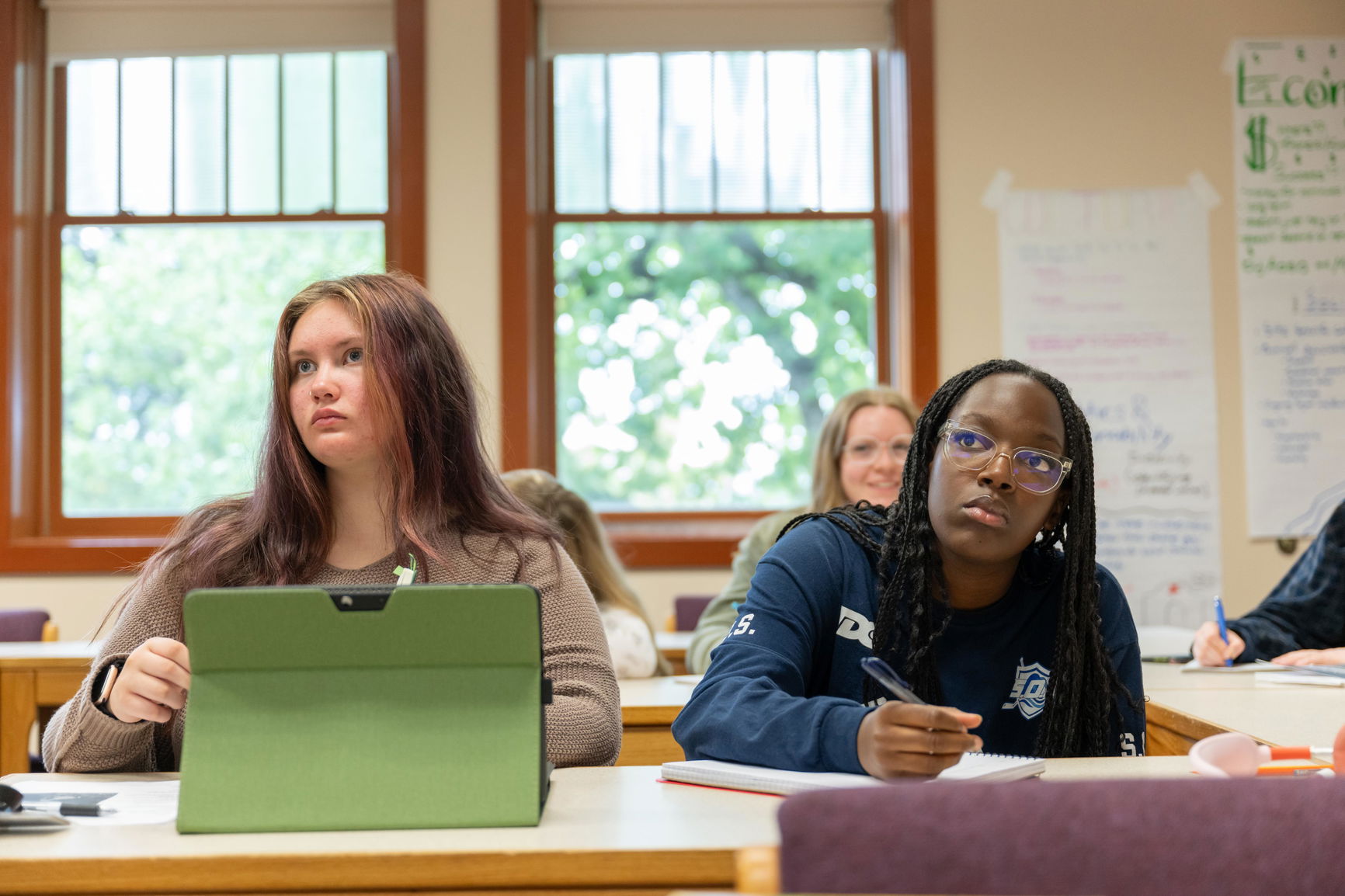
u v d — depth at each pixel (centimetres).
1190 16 393
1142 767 106
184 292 404
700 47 402
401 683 92
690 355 406
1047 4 393
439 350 135
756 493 405
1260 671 193
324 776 89
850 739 98
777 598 126
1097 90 392
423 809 88
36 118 399
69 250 403
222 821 88
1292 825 54
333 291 132
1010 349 386
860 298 407
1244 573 381
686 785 104
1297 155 391
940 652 130
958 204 389
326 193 402
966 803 55
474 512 136
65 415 401
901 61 395
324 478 132
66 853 80
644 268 407
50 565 377
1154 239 389
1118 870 53
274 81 402
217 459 402
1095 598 130
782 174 407
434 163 388
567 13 401
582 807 94
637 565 382
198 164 404
